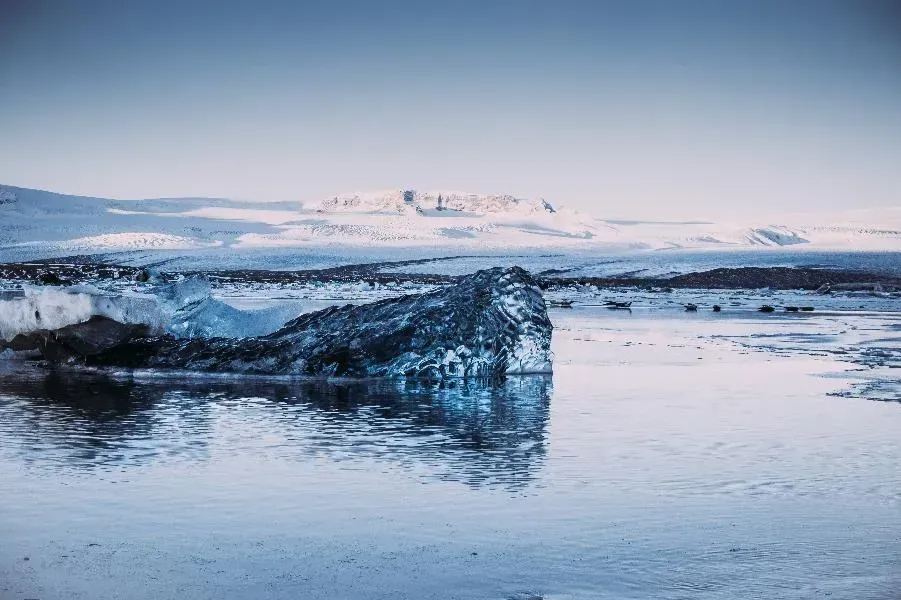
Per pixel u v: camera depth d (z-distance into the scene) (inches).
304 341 1027.9
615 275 6934.1
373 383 959.6
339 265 7652.6
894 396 898.7
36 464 587.5
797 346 1448.1
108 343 1068.5
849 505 521.3
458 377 1005.8
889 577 415.8
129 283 2755.9
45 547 442.9
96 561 426.6
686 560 434.0
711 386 963.3
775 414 794.8
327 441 666.2
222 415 762.2
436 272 7219.5
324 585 402.0
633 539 462.0
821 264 7460.6
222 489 536.4
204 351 1031.0
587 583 406.6
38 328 1082.7
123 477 559.8
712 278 6560.0
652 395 897.5
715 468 600.7
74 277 4416.8
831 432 716.7
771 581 410.3
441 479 563.8
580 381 998.4
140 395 859.4
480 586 402.3
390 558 432.8
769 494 541.3
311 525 476.1
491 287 1064.2
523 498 526.6
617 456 631.2
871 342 1537.9
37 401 819.4
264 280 5364.2
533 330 1050.7
